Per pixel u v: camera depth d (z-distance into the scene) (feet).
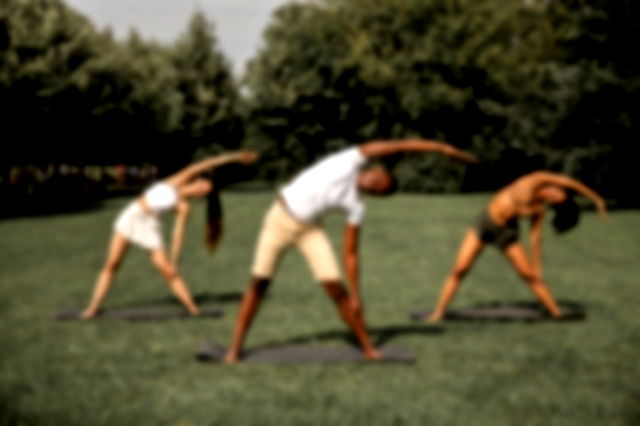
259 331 27.55
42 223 85.20
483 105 174.70
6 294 36.14
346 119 198.18
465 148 172.55
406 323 29.14
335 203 22.47
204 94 206.18
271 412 18.30
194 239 63.82
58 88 133.69
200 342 25.67
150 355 23.79
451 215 93.86
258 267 22.84
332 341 25.85
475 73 181.37
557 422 17.81
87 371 21.93
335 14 211.20
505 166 34.58
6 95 124.67
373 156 22.59
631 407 18.88
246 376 21.47
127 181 246.68
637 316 30.63
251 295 22.81
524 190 28.89
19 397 19.44
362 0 205.05
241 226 78.23
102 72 145.38
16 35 130.62
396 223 80.89
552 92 110.01
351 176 22.48
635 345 25.40
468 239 29.53
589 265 47.78
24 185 141.38
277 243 22.63
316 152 204.64
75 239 65.51
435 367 22.48
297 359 22.98
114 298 35.06
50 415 18.12
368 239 63.10
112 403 19.03
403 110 188.34
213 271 44.70
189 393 19.80
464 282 40.06
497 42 188.96
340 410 18.47
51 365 22.57
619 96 106.52
